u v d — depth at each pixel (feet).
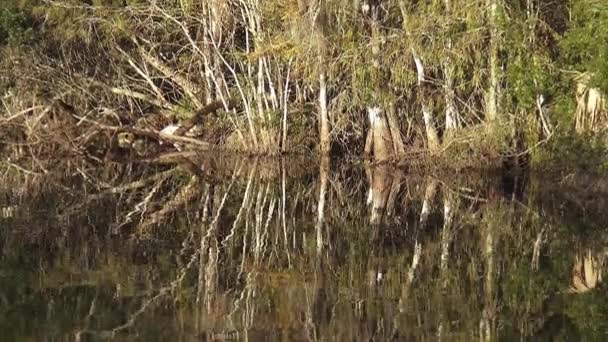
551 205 61.93
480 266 41.29
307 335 29.63
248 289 35.94
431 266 41.19
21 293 34.32
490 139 75.97
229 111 90.68
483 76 76.28
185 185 71.46
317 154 89.40
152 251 43.70
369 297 34.86
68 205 58.80
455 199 65.00
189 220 54.49
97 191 66.69
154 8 92.22
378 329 30.55
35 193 64.28
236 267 40.32
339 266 41.06
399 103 82.23
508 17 71.36
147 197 64.18
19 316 31.07
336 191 69.56
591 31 67.92
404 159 81.66
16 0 94.17
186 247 45.14
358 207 61.52
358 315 32.27
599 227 52.65
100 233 48.37
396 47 76.02
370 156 85.35
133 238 47.26
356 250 45.16
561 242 47.65
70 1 93.81
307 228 52.54
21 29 91.30
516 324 31.42
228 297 34.53
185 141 89.81
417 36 74.64
